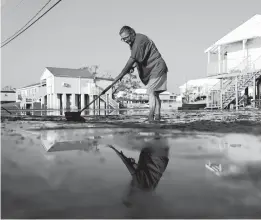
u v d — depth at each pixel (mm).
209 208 1458
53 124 7715
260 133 5059
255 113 14430
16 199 1532
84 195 1611
